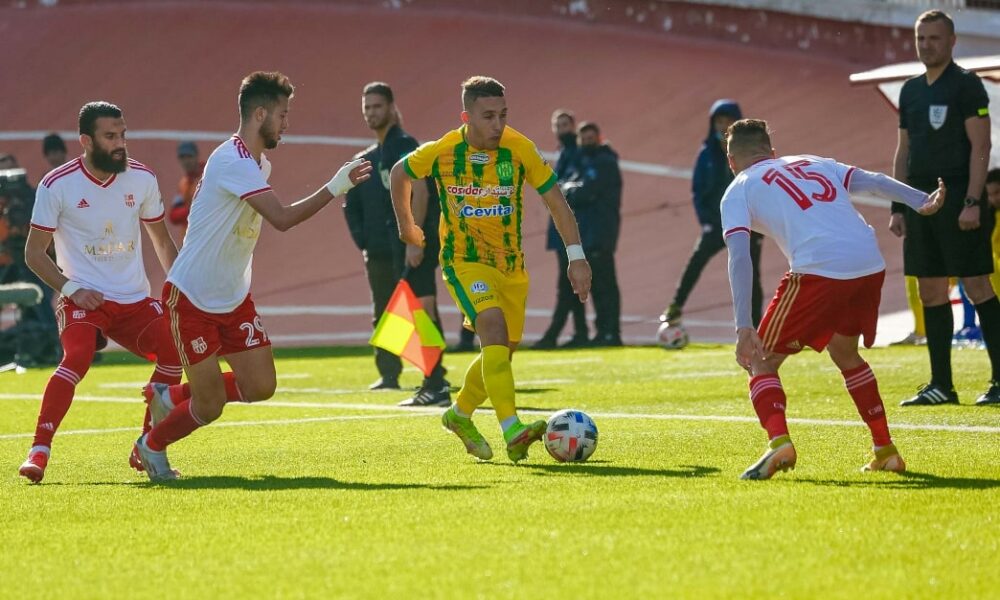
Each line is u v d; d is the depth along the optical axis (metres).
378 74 107.56
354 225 39.50
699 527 16.11
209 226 22.27
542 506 17.98
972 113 30.56
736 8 116.50
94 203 24.52
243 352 23.06
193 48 109.81
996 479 19.70
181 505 19.36
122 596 13.59
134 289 24.97
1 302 50.47
